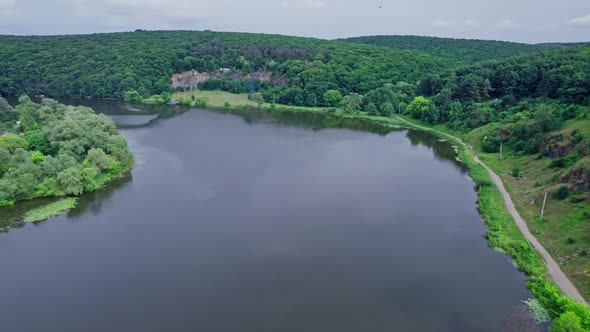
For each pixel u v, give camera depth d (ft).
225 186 340.59
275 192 329.31
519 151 399.44
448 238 263.08
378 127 583.99
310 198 319.47
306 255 241.76
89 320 189.26
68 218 289.33
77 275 222.28
